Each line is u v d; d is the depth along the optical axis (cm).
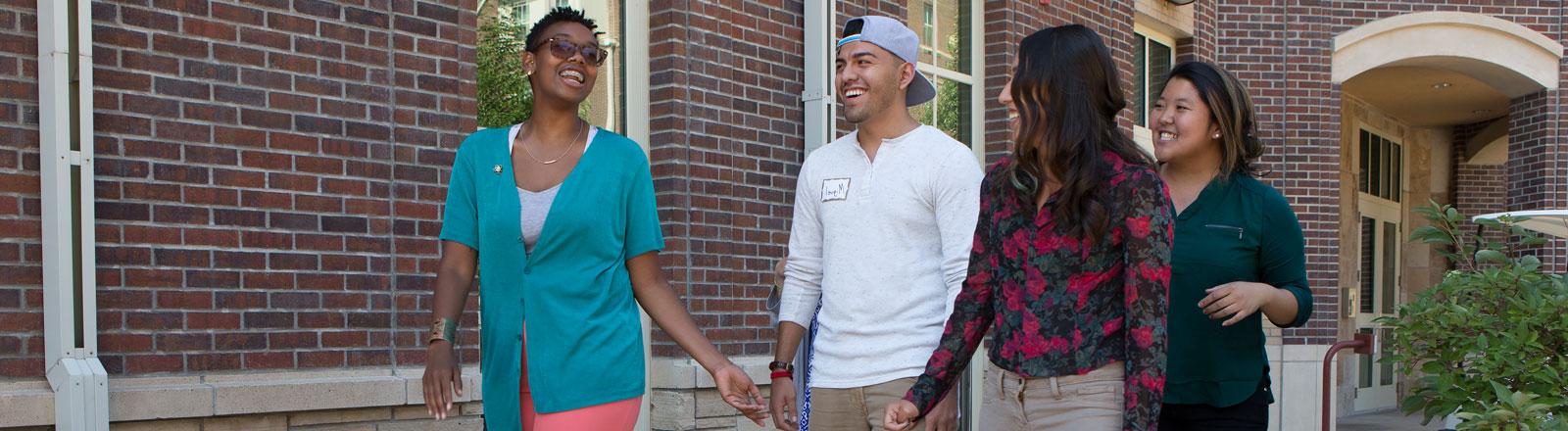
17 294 421
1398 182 1527
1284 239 361
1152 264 268
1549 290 495
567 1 626
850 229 349
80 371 419
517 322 304
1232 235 359
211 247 461
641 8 650
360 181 502
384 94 511
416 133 521
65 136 420
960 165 338
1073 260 278
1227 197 364
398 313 514
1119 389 277
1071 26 285
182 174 455
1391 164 1507
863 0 743
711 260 651
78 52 423
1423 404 521
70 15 430
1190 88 361
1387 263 1502
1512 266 510
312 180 488
